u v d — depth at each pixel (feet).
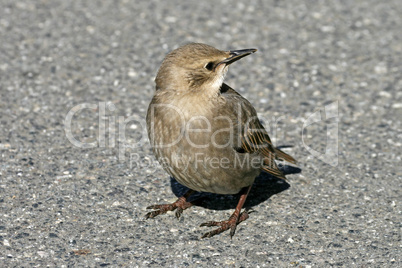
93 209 33.14
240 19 64.13
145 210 33.37
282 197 35.01
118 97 47.75
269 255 29.40
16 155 38.45
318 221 32.53
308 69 53.52
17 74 50.31
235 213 32.14
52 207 33.06
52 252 29.19
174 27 61.52
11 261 28.35
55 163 37.83
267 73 52.60
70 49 55.62
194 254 29.43
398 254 29.53
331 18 65.21
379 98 48.85
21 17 62.44
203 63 29.27
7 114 43.86
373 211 33.53
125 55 54.90
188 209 33.63
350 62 55.16
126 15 64.03
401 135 42.91
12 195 33.99
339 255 29.45
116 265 28.37
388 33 61.93
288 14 65.92
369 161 39.37
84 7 65.87
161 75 30.07
